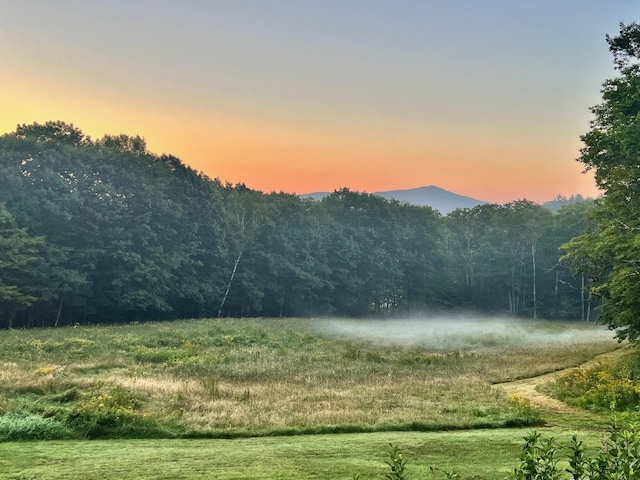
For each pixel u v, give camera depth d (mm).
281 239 72375
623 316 24547
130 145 62938
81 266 47344
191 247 59406
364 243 84438
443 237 94625
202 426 12820
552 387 19922
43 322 48562
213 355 28156
